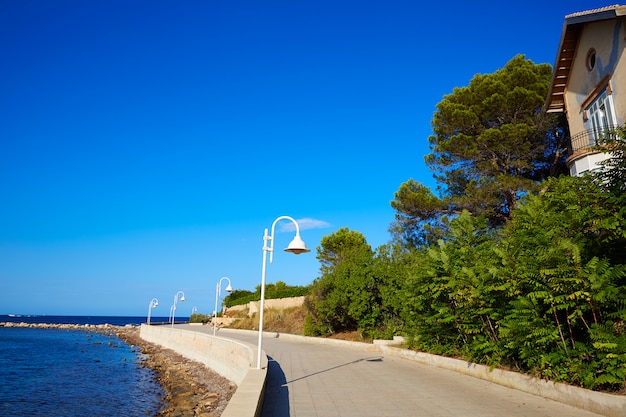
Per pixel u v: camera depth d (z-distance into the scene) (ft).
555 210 29.89
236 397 24.88
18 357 131.75
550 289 27.14
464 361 41.19
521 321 28.76
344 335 90.74
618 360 23.82
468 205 73.56
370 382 37.86
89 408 61.98
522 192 71.97
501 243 36.52
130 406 62.75
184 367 92.73
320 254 136.77
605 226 24.26
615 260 27.09
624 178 25.58
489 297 35.50
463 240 42.75
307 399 30.63
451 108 79.20
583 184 27.17
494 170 75.31
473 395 30.78
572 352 26.86
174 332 133.90
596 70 49.78
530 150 73.82
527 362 30.99
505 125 71.97
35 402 66.64
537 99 72.08
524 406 26.73
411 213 80.89
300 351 71.00
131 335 229.45
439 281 41.96
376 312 79.97
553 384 27.96
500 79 78.07
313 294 102.27
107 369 103.60
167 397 65.41
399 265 76.69
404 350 57.88
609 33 46.96
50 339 216.95
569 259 25.86
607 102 47.62
